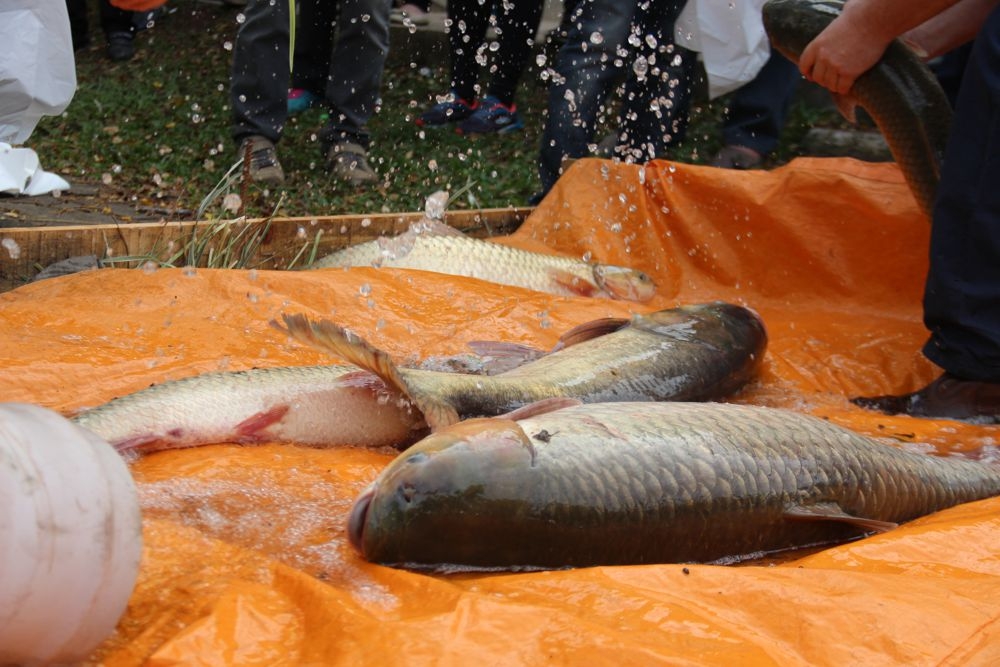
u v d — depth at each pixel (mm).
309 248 5555
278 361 3738
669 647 1757
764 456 2570
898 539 2316
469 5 10000
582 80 6762
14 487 1595
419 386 3076
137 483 2596
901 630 1855
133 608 1959
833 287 5547
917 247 5371
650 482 2398
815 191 5551
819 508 2613
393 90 11375
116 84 10906
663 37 7480
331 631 1855
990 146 3922
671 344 3832
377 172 8594
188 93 10773
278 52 7484
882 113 4637
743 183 5688
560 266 5297
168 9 13617
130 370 3521
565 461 2332
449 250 5137
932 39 4910
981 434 3801
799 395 4215
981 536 2346
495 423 2375
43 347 3605
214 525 2422
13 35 5602
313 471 2830
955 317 4039
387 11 7871
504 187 8617
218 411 3000
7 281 4727
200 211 5359
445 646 1767
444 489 2227
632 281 5398
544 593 2002
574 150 6926
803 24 4793
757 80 8242
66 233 4871
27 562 1584
